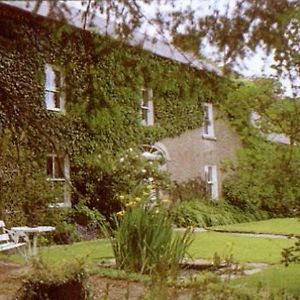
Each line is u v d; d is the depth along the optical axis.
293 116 4.44
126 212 7.26
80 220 12.63
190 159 18.58
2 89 3.80
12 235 8.02
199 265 7.07
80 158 11.99
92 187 13.05
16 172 4.32
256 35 3.29
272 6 3.24
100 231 12.49
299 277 6.29
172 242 6.86
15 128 3.79
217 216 16.84
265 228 14.69
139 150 14.82
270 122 4.52
